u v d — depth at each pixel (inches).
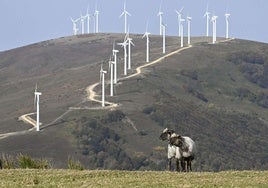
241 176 3786.9
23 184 3609.7
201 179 3656.5
